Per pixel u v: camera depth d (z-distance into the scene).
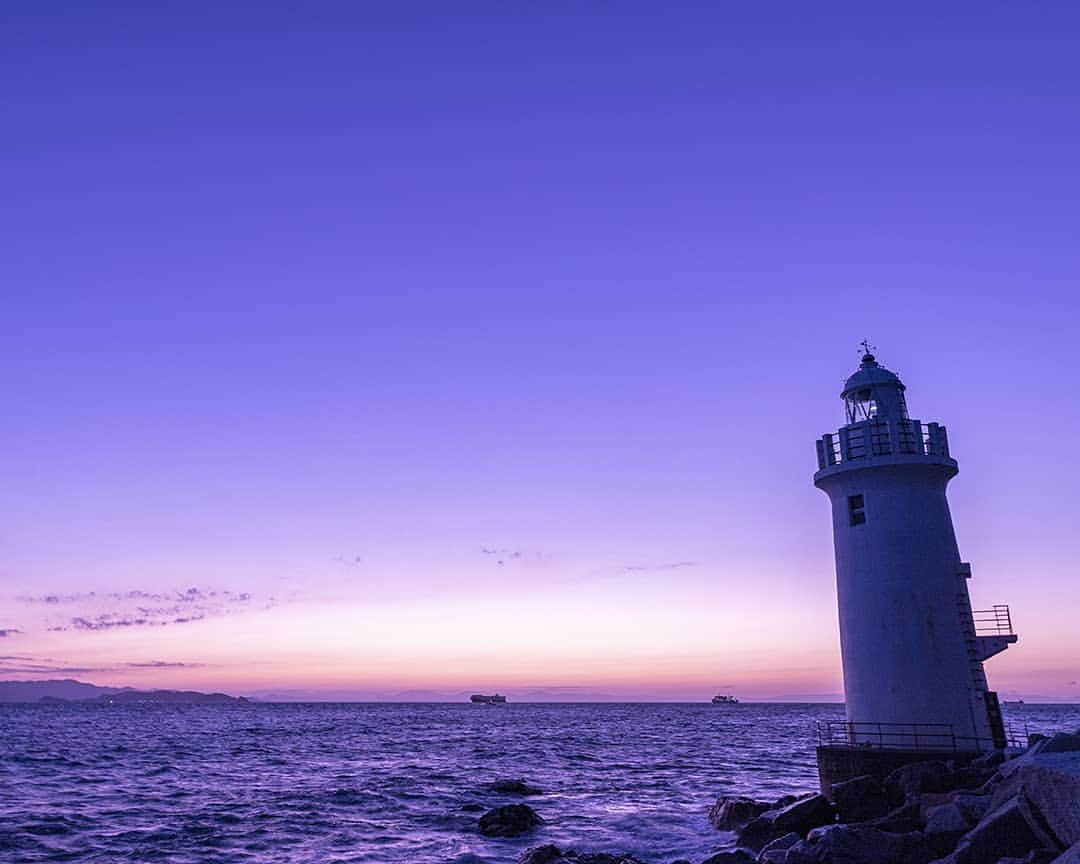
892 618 28.73
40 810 41.16
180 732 123.56
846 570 30.30
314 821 38.53
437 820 38.62
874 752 27.30
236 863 30.41
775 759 72.69
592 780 54.59
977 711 28.17
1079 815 16.70
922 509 29.53
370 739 105.62
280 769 63.34
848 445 30.62
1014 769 21.78
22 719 181.75
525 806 36.50
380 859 30.69
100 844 33.44
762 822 27.09
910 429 29.86
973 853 18.28
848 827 21.50
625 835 33.44
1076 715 193.75
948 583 29.08
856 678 29.34
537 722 175.25
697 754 78.81
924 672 28.16
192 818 39.28
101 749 83.38
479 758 73.81
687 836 32.69
